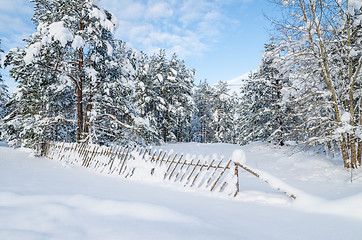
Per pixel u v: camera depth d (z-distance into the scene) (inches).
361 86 339.6
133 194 180.5
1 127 700.7
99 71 516.7
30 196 138.0
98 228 96.3
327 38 363.3
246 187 257.1
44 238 82.0
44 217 104.5
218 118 1556.3
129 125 496.1
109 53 468.1
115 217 112.7
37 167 336.2
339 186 256.8
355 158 337.7
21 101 559.8
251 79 779.4
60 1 463.5
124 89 518.0
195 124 1871.3
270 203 185.8
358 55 350.3
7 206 118.7
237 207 165.8
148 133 509.4
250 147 782.5
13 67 474.9
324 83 393.7
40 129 497.4
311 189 246.2
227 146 974.4
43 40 382.9
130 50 561.0
